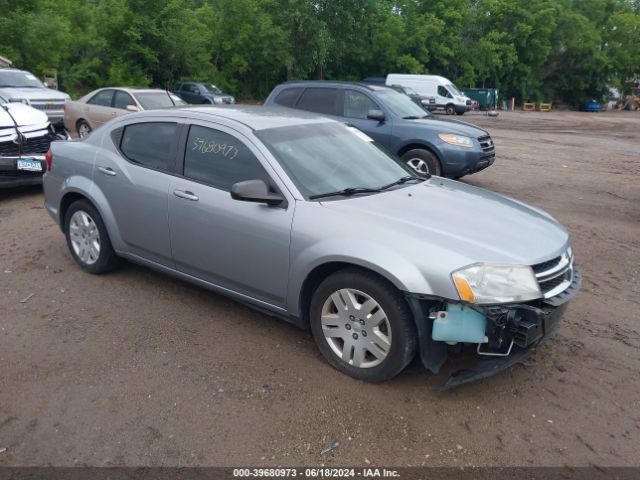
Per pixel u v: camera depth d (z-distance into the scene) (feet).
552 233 12.51
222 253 13.60
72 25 109.50
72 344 13.35
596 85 214.28
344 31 141.79
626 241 22.84
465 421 10.74
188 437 10.18
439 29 163.12
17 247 20.17
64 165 17.44
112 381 11.85
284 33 133.28
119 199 15.80
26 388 11.59
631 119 123.24
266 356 12.91
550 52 203.00
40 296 15.96
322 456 9.78
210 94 103.96
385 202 12.82
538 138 67.72
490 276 10.55
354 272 11.58
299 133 14.44
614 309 16.02
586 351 13.48
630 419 10.94
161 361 12.65
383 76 164.86
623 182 36.55
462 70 180.65
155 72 122.72
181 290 16.48
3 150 26.35
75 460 9.59
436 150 30.22
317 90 33.71
